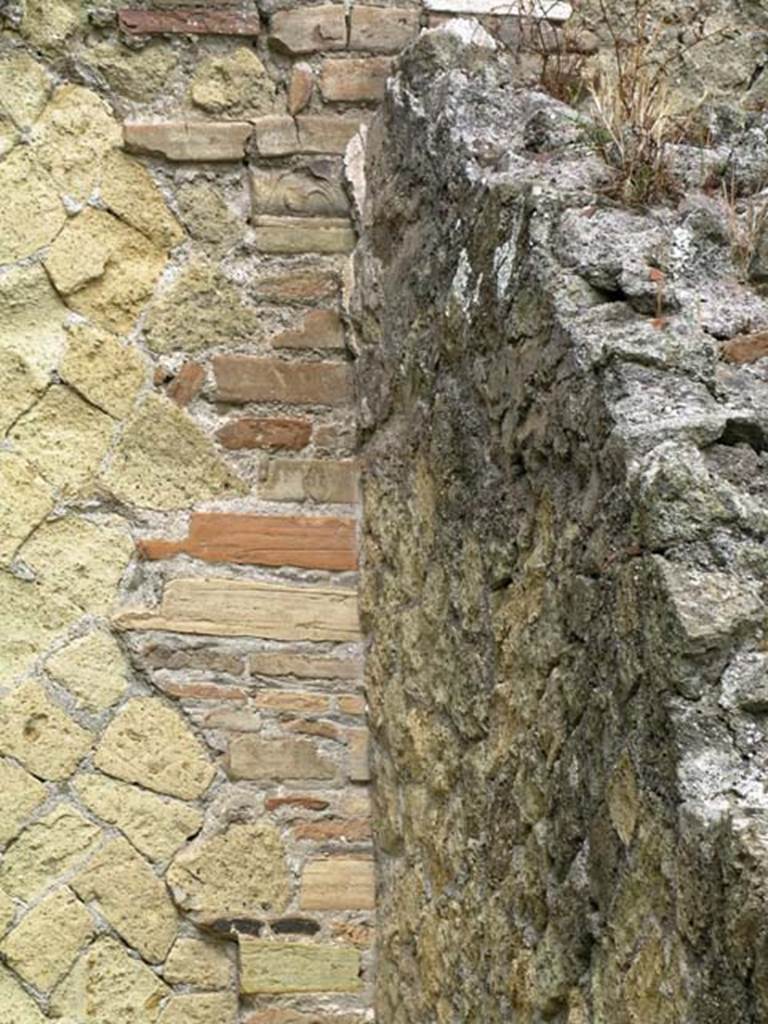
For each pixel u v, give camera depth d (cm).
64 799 370
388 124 383
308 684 383
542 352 280
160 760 375
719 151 315
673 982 217
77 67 400
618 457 246
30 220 392
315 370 398
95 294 393
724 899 204
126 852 370
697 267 283
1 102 396
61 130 397
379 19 407
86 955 365
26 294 389
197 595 383
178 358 394
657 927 224
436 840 327
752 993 197
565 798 260
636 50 362
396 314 365
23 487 381
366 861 377
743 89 413
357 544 390
